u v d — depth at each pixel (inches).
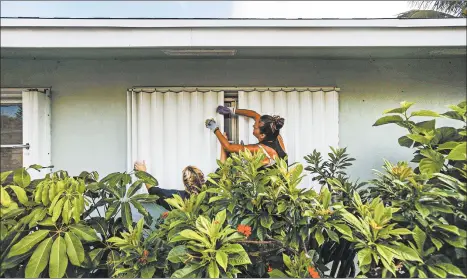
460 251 75.2
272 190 80.0
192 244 72.5
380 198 85.4
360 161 117.8
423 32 89.0
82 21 86.7
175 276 68.6
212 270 67.9
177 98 116.3
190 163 115.8
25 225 76.2
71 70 116.4
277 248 78.7
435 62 117.6
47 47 88.0
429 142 90.8
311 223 78.3
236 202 79.4
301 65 117.6
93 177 92.9
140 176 92.1
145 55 108.5
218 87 116.8
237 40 89.4
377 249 71.4
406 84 118.0
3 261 73.3
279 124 116.3
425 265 73.4
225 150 115.3
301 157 116.0
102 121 117.0
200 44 89.4
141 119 115.5
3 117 116.2
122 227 86.2
